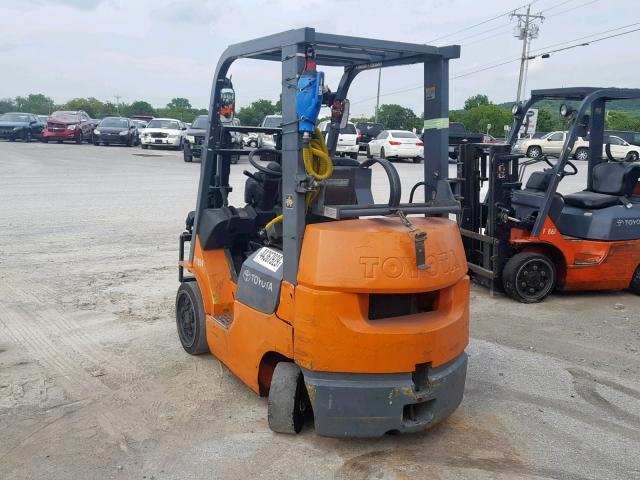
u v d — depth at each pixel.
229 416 4.32
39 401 4.52
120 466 3.70
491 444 4.03
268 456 3.81
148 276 7.89
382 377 3.62
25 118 34.81
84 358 5.32
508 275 7.13
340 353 3.55
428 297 3.96
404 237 3.56
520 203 7.53
